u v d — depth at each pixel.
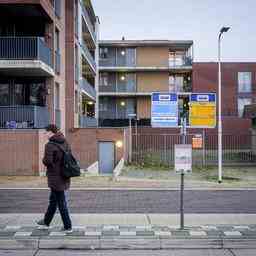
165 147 32.59
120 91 51.84
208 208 11.37
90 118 39.44
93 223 9.38
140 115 52.22
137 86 51.91
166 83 51.78
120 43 50.84
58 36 26.47
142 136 35.44
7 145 19.42
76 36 31.03
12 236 8.27
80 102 32.97
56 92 26.08
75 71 30.45
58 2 26.27
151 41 50.84
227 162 29.88
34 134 19.42
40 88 24.14
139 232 8.59
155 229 8.85
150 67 51.06
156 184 16.11
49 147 8.52
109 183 16.14
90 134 29.84
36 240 8.06
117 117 52.62
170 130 41.41
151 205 11.74
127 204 11.88
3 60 20.81
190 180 19.31
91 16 44.09
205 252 7.81
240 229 8.90
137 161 29.89
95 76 47.88
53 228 8.84
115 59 51.50
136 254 7.65
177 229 8.84
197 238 8.21
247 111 35.84
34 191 14.37
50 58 23.59
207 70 49.91
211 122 21.30
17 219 9.72
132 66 51.28
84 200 12.52
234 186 16.06
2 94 23.97
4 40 20.91
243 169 26.34
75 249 8.00
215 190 15.03
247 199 12.97
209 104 21.28
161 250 7.96
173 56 51.91
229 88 49.72
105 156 30.00
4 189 14.83
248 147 37.91
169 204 11.94
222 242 8.16
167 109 18.80
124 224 9.30
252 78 49.84
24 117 20.92
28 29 23.94
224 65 49.81
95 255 7.59
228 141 38.16
